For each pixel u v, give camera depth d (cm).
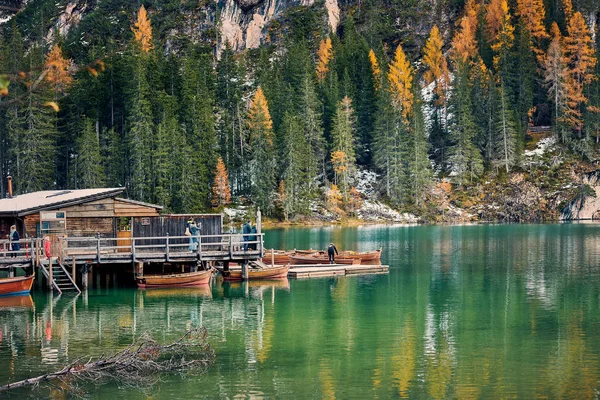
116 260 4366
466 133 14088
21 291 4116
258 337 3072
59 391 2261
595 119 14938
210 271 4647
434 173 14412
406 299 4128
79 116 12169
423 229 10981
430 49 18112
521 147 14388
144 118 11238
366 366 2591
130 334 3109
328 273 5319
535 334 3138
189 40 19862
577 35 15925
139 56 12812
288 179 12512
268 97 14475
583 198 13412
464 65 15750
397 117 14188
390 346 2909
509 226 11506
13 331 3164
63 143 12394
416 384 2364
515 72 15988
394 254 6950
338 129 13538
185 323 3384
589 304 3919
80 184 11406
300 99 14112
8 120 11462
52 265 4394
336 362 2652
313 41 19325
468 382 2386
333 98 14988
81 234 4644
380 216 13075
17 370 2511
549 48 15662
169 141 11250
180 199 11350
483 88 15425
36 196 5175
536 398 2211
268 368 2558
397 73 16188
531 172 14125
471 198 13675
